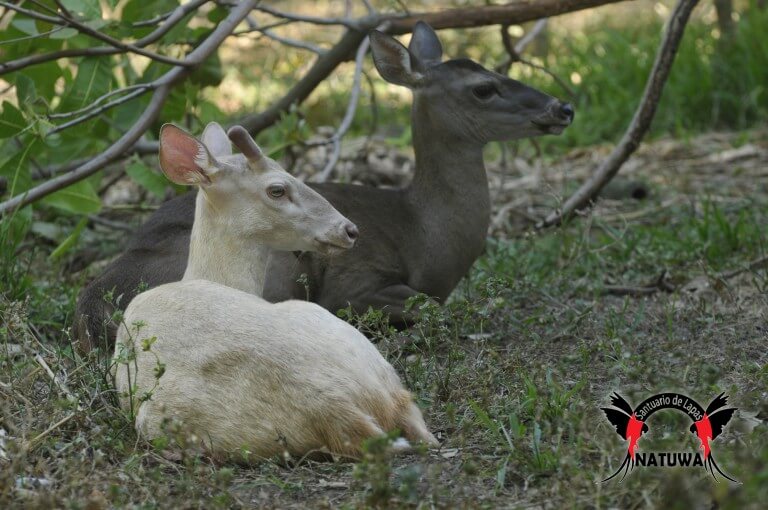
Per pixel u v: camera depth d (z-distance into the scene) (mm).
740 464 6477
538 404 7730
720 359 9172
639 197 15930
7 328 8570
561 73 21812
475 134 10578
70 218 14320
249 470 7047
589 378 8758
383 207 10641
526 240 13484
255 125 14141
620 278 12266
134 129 11383
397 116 21875
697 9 24938
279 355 6996
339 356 7008
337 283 10250
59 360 8492
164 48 13383
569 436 7449
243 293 7598
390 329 8914
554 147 19828
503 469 6855
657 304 11305
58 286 11766
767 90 20344
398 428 7293
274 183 8391
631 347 9477
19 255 12758
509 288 10391
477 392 8375
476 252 10836
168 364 7238
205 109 14516
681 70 20859
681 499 6297
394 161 17500
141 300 7781
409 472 6539
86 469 7016
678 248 13016
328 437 6895
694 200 14852
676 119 19953
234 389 7023
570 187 16297
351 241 8500
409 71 10602
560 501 6473
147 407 7230
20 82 12055
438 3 22281
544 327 10430
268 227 8445
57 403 7426
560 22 26641
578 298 11633
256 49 24078
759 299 10961
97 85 12766
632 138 13180
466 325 10055
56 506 6480
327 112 21125
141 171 12992
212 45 11516
